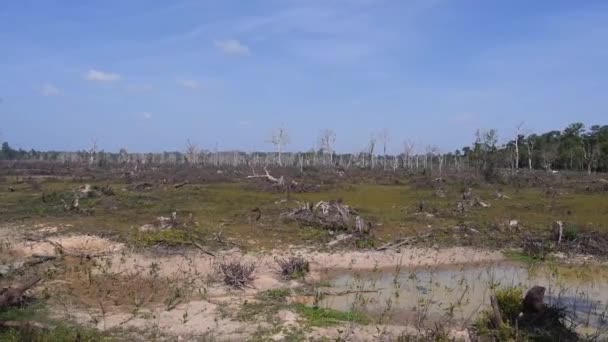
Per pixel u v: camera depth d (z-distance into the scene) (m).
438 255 18.34
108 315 11.15
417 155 98.56
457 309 12.27
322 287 14.16
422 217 24.73
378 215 25.12
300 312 11.61
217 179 48.50
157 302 12.12
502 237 20.69
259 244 18.86
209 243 18.22
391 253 18.38
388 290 14.07
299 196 33.69
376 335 10.30
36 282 12.23
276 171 64.06
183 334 10.22
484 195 33.88
